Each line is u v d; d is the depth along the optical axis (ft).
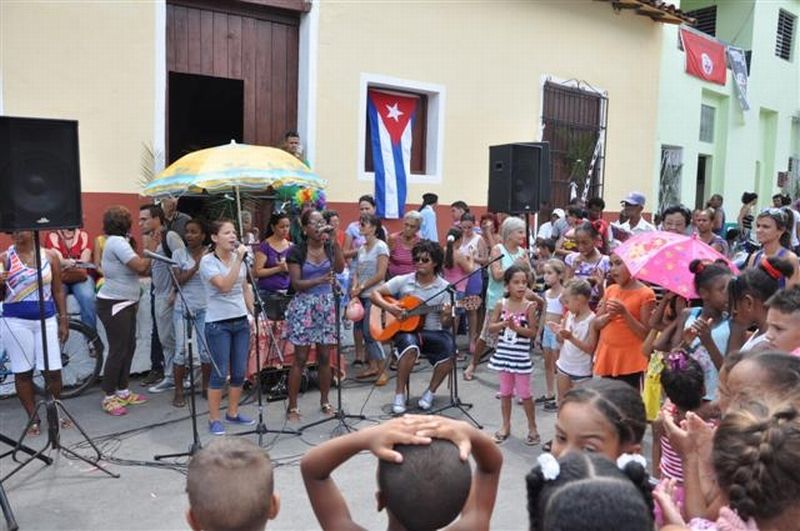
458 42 31.58
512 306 17.39
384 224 29.84
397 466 4.82
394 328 19.51
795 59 60.13
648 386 13.55
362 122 28.78
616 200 40.70
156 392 20.99
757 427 5.71
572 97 37.42
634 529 4.47
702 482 7.35
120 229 19.31
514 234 23.82
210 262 16.99
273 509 6.42
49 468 15.20
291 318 18.48
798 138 61.93
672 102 44.70
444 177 31.78
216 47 25.75
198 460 6.31
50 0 21.56
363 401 20.62
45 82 21.65
